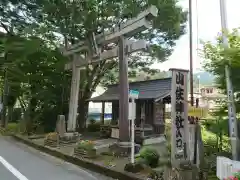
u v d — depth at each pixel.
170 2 13.17
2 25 15.86
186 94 6.12
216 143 7.91
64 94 16.41
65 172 7.33
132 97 7.09
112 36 10.22
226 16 6.07
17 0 13.81
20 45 14.30
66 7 11.97
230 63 5.38
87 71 17.28
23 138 13.38
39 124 16.25
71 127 12.87
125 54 9.69
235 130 5.54
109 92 17.12
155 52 15.67
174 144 5.84
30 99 16.16
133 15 12.06
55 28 13.93
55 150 9.89
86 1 12.02
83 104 17.50
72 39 14.44
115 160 8.09
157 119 14.33
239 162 4.78
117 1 12.47
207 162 6.55
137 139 11.96
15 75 15.24
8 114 21.86
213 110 6.80
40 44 14.81
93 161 7.96
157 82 14.83
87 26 11.34
